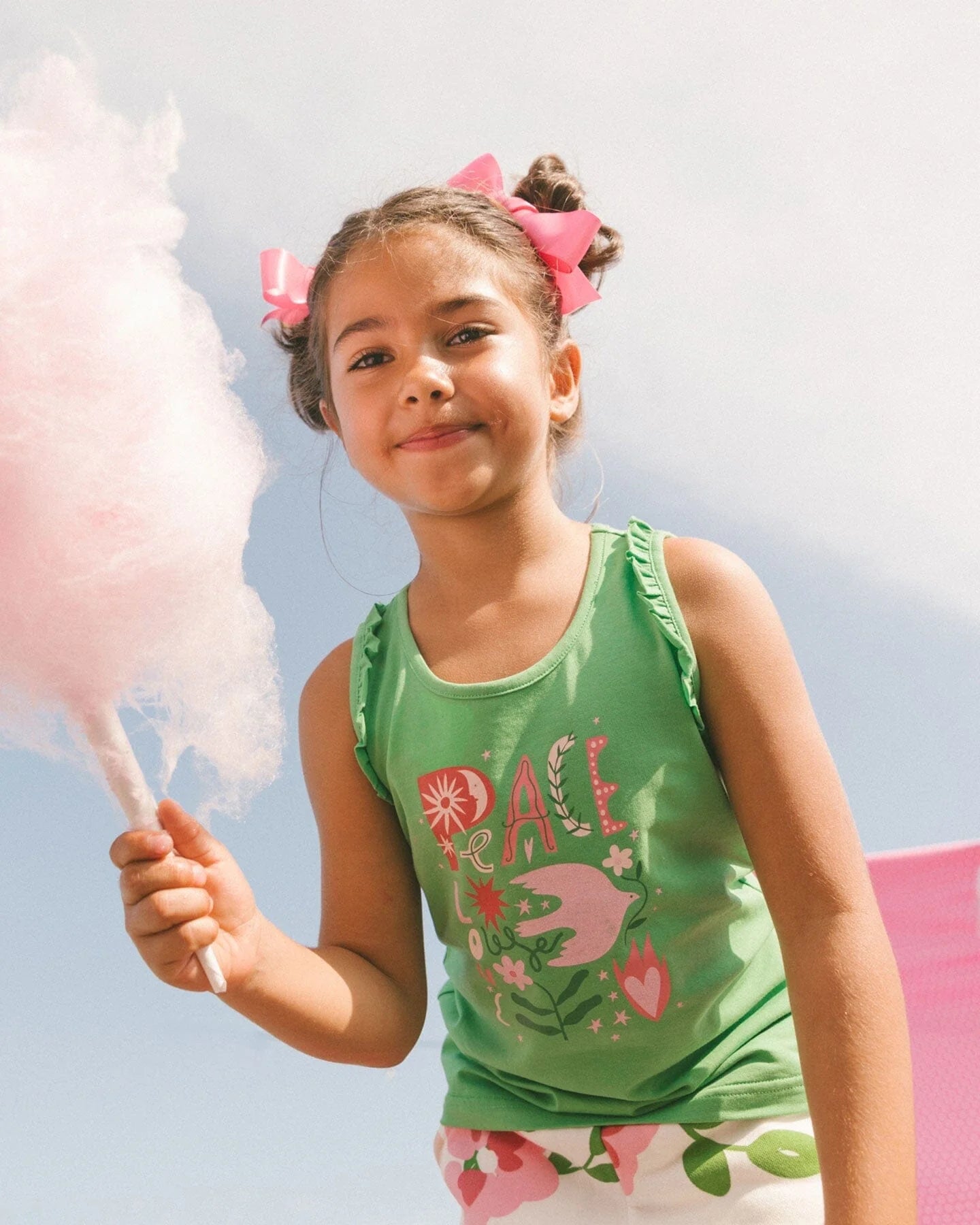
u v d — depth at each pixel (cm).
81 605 115
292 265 189
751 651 147
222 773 128
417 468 152
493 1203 154
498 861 152
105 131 120
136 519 116
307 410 195
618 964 149
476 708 154
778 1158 146
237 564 126
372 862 166
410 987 164
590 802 149
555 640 156
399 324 156
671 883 148
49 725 124
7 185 113
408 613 169
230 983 132
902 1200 122
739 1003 152
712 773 151
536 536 160
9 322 111
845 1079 128
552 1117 155
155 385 117
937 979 203
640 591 153
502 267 165
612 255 208
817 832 141
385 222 164
